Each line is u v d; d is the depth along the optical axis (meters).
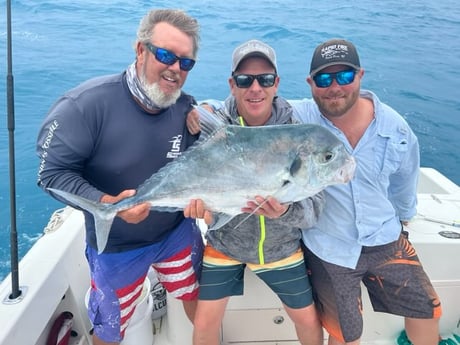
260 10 14.77
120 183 1.99
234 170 1.82
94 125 1.86
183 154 1.85
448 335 2.74
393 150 2.17
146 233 2.15
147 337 2.64
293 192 1.83
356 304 2.24
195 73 9.29
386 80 9.14
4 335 1.84
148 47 1.82
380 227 2.26
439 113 7.55
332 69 2.01
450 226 2.71
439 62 10.43
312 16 14.23
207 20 13.29
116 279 2.17
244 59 1.97
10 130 2.02
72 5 14.48
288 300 2.28
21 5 14.24
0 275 4.17
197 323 2.29
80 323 2.57
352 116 2.18
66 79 8.74
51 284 2.26
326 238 2.30
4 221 5.02
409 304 2.29
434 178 3.52
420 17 14.78
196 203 1.83
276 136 1.81
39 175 1.83
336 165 1.81
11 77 1.98
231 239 2.19
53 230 2.65
